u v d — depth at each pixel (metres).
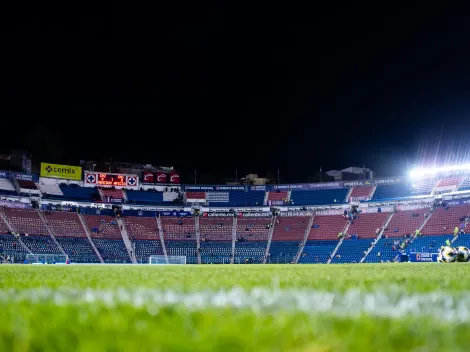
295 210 73.81
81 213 69.62
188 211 73.88
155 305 3.93
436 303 4.09
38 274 11.83
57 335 2.48
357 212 71.44
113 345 2.18
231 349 2.09
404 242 62.72
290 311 3.48
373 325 2.78
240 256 67.00
